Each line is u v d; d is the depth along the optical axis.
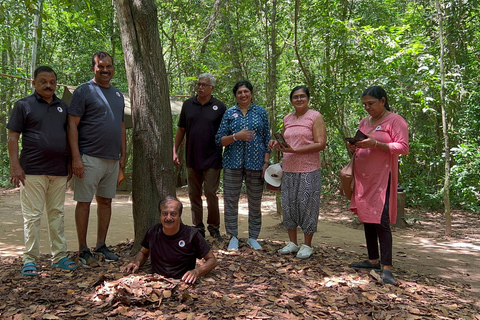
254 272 3.74
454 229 7.50
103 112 3.89
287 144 4.18
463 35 9.34
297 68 11.12
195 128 4.71
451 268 4.89
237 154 4.59
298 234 6.65
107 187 4.05
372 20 10.03
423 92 7.93
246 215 8.65
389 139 3.91
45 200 3.75
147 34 4.09
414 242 6.40
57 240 3.74
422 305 3.29
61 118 3.71
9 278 3.42
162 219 3.33
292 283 3.51
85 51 12.72
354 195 4.07
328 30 8.51
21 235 6.14
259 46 10.51
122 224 7.27
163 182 4.17
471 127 9.41
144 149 4.13
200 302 2.99
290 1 9.88
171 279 3.32
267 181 4.57
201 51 12.08
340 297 3.28
